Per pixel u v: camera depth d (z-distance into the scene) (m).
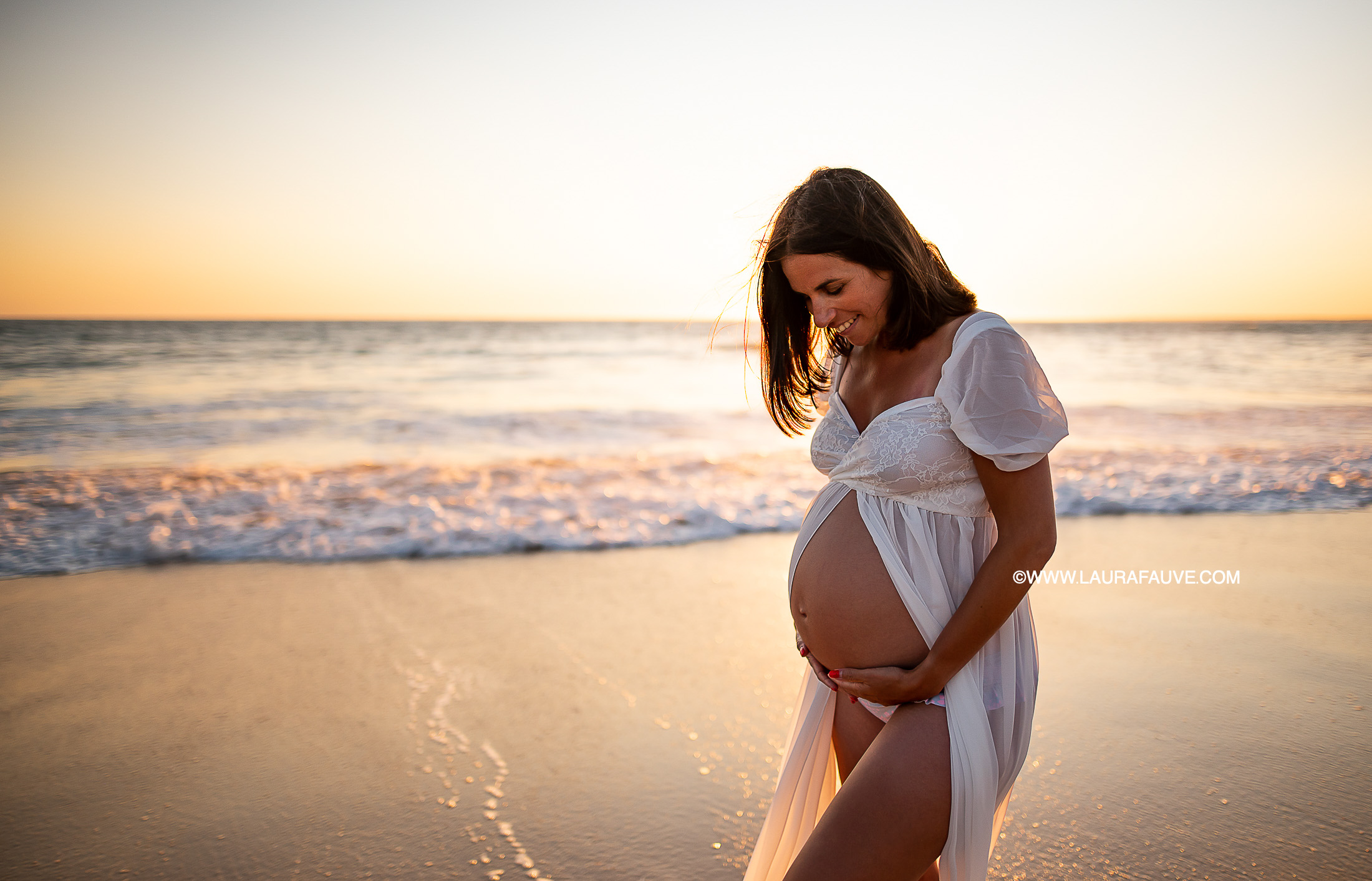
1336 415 12.74
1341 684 3.22
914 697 1.33
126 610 4.16
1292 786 2.49
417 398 17.27
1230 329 55.47
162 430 11.70
